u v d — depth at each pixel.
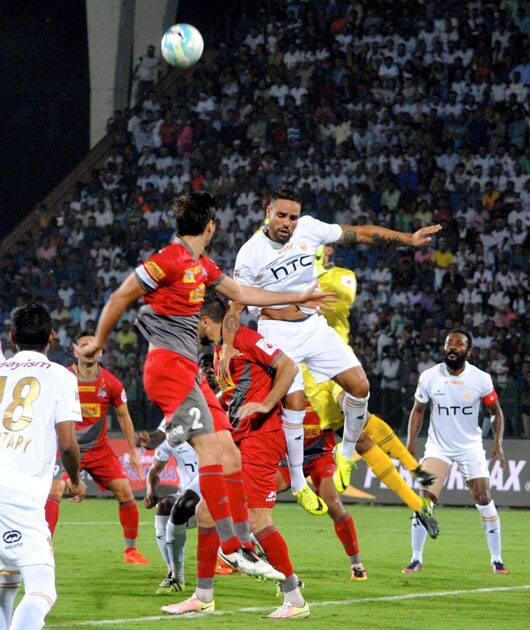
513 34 50.34
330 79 52.22
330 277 19.31
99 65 57.88
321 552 22.62
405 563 20.70
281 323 17.12
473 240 44.81
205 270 13.61
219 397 16.95
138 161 53.28
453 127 48.50
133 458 20.52
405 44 52.28
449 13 52.31
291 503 36.69
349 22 54.16
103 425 19.91
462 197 46.31
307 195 47.44
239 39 57.47
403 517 30.86
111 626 13.07
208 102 53.78
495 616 14.30
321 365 17.38
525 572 19.38
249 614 14.27
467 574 19.06
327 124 50.66
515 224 44.47
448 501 34.62
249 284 16.83
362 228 17.41
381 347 40.91
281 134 51.19
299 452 16.56
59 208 54.72
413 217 45.72
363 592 16.64
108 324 13.01
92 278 48.97
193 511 15.80
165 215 49.91
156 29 58.28
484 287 42.91
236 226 47.56
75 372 19.83
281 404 16.17
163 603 15.12
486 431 35.38
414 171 47.84
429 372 20.64
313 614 14.32
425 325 41.16
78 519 29.42
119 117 55.75
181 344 13.40
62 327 46.75
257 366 15.13
